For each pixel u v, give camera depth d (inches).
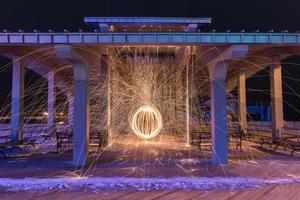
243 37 327.6
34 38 325.1
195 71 509.4
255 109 835.4
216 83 358.0
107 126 510.9
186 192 240.5
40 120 606.5
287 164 346.0
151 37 328.2
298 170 314.5
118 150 459.2
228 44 333.1
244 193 237.5
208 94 566.3
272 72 506.9
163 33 327.9
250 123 668.1
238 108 625.0
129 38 327.6
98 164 350.9
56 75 579.8
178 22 562.9
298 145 402.9
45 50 380.2
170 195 233.1
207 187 253.0
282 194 234.7
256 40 327.9
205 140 492.4
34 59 449.7
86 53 361.1
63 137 469.4
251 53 421.1
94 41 326.3
